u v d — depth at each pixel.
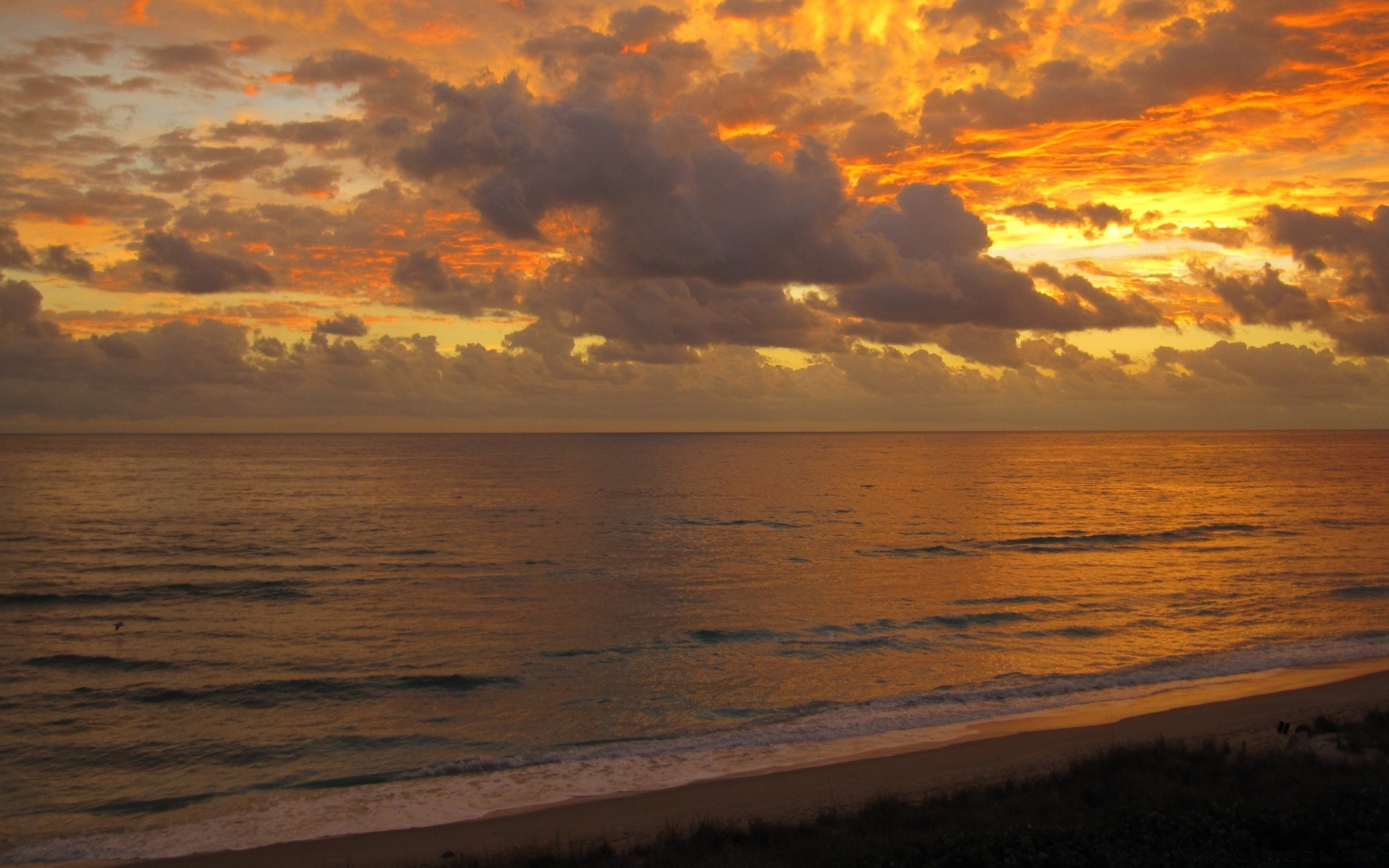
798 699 21.98
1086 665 24.92
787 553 50.91
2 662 26.89
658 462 168.38
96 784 17.20
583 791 15.79
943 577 41.84
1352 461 175.50
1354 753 14.52
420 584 40.41
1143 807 11.42
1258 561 46.75
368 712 21.84
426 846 13.26
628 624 31.73
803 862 10.34
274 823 14.83
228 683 24.42
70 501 83.06
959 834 10.67
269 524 65.12
